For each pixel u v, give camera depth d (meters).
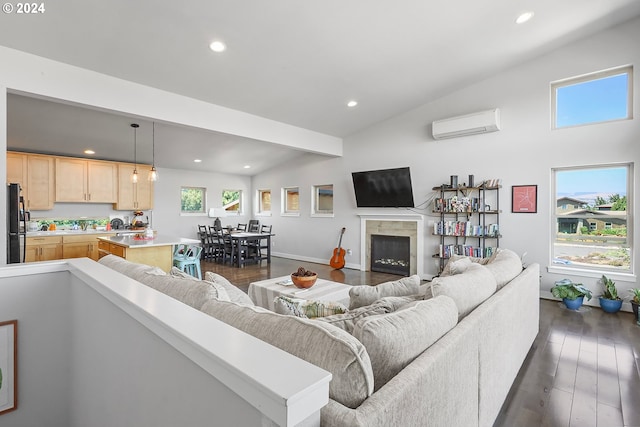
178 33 3.01
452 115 5.21
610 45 3.96
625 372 2.48
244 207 9.33
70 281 2.13
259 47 3.38
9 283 1.96
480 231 4.85
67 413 2.21
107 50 3.12
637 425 1.88
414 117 5.68
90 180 6.30
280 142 5.52
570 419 1.93
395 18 3.17
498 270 2.41
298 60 3.71
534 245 4.55
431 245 5.54
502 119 4.76
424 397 1.01
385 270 6.21
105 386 1.58
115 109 3.59
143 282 1.72
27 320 2.03
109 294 1.41
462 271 2.38
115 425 1.48
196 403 0.88
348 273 6.19
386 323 1.15
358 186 6.35
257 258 7.19
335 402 0.82
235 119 4.82
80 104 3.38
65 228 6.21
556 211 4.50
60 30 2.79
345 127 6.16
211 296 1.40
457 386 1.27
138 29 2.89
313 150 6.16
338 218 6.95
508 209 4.74
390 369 1.08
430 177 5.52
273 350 0.79
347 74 4.17
